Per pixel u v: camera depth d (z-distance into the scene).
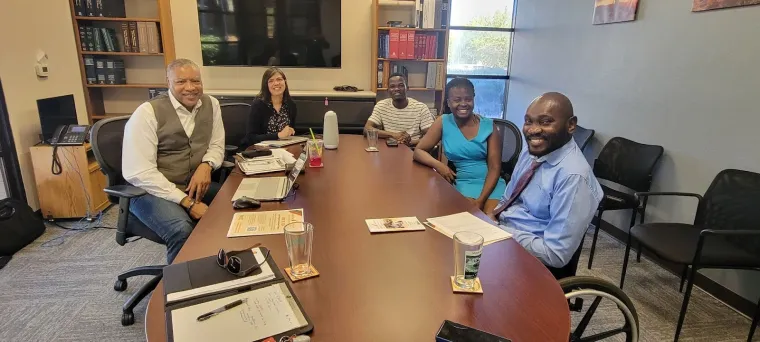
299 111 4.24
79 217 3.26
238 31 4.32
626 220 3.05
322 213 1.53
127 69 4.36
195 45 4.44
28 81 3.24
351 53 4.68
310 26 4.41
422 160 2.31
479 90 5.10
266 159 2.28
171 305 0.92
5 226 2.72
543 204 1.56
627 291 2.42
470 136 2.45
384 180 1.98
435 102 4.90
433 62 4.62
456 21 4.84
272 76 3.18
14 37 3.09
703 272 2.42
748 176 2.10
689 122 2.55
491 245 1.29
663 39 2.72
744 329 2.09
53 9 3.59
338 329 0.88
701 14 2.44
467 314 0.94
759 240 1.93
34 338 1.93
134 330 1.99
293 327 0.87
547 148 1.53
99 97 4.36
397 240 1.31
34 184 3.26
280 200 1.66
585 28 3.53
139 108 2.12
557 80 3.98
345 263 1.15
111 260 2.67
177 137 2.21
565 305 0.98
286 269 1.11
